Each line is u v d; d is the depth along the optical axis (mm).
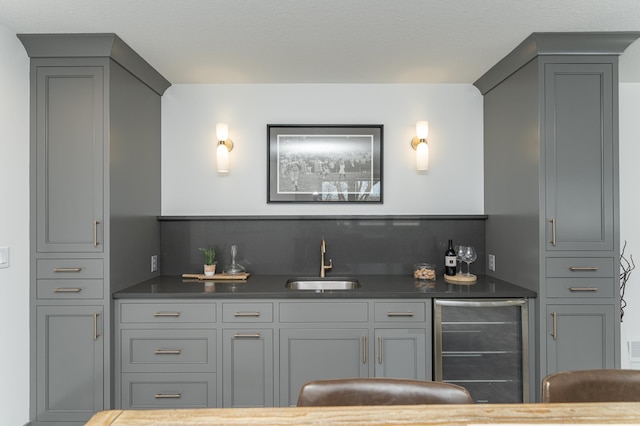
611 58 2334
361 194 3111
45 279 2336
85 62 2324
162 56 2586
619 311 2332
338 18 2109
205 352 2410
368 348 2412
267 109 3111
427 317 2414
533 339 2389
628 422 1004
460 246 2801
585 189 2334
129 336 2393
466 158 3121
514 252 2639
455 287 2572
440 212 3117
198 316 2406
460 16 2086
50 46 2291
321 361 2418
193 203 3098
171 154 3098
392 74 2930
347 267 3082
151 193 2916
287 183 3109
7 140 2184
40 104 2328
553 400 1214
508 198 2715
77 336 2334
